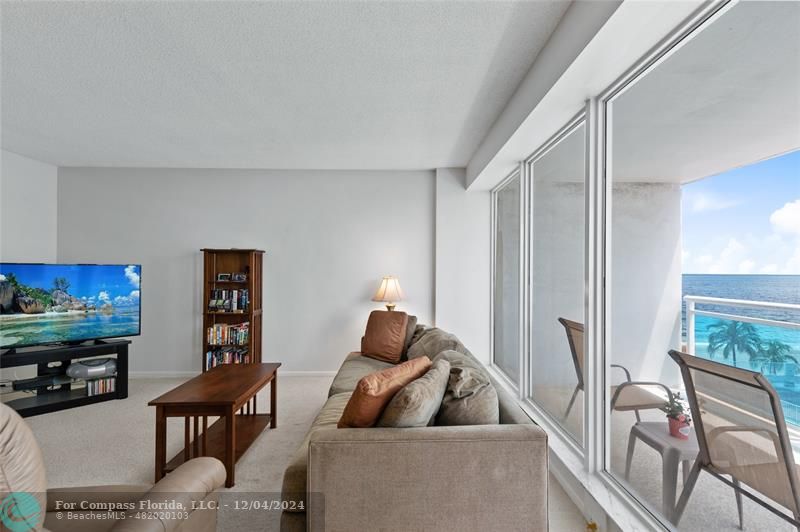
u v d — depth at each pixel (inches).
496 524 56.7
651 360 61.7
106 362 150.8
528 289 130.8
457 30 76.3
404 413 58.9
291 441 112.6
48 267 146.9
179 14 71.8
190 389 99.8
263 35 78.4
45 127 131.8
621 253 71.5
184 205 185.2
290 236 186.9
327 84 99.7
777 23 39.7
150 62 89.1
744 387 43.5
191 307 184.5
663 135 59.1
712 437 48.9
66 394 146.3
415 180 187.2
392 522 56.3
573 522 75.7
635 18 54.3
